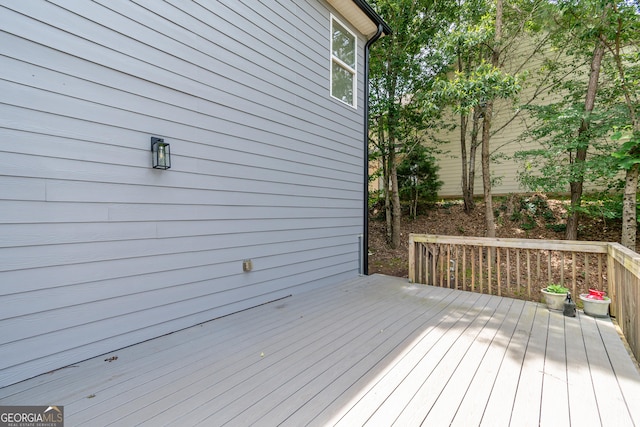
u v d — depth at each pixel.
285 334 2.73
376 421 1.56
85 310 2.24
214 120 3.12
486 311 3.38
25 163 1.96
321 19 4.65
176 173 2.80
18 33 1.92
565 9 5.24
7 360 1.90
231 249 3.33
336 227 5.06
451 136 10.20
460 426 1.52
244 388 1.87
